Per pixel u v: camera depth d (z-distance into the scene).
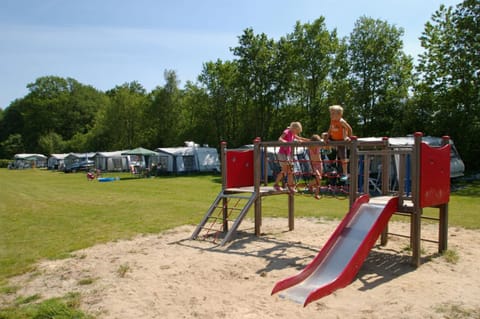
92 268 5.88
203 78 41.72
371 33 30.88
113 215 11.22
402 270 5.47
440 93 24.50
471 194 15.27
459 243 6.98
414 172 5.52
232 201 13.98
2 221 10.57
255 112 37.78
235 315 4.00
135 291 4.79
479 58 22.27
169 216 10.82
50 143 68.94
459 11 23.03
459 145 23.62
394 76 31.12
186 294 4.65
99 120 63.41
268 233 8.32
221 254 6.56
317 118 34.47
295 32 35.12
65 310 4.17
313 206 12.39
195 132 43.66
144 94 66.12
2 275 5.64
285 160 7.86
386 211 5.52
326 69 34.59
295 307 4.18
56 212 12.11
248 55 34.84
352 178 6.10
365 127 30.69
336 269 4.93
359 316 3.90
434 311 3.95
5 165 70.25
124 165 41.66
